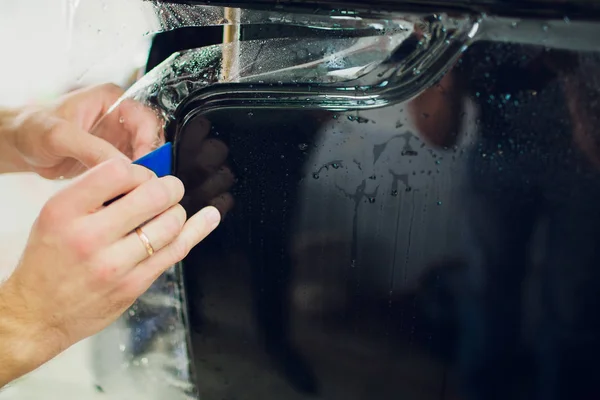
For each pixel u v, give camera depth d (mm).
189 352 767
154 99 675
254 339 726
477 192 596
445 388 677
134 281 584
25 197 892
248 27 619
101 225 540
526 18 536
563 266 593
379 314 669
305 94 612
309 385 730
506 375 651
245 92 629
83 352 862
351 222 642
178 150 666
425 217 619
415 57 575
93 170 553
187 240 595
